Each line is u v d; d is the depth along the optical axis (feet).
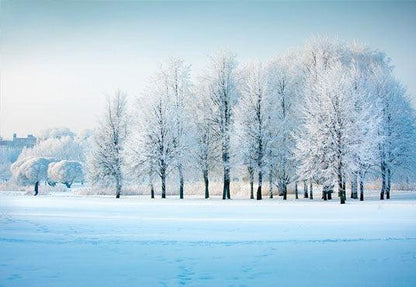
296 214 66.95
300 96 122.83
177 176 122.83
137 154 119.85
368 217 62.34
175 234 45.19
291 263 31.65
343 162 98.22
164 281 26.43
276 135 117.39
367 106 110.52
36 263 31.19
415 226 51.96
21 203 91.40
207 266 30.50
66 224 53.26
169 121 120.16
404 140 119.24
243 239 42.06
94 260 32.35
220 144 122.72
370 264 31.32
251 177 116.06
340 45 137.08
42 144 396.16
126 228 49.60
